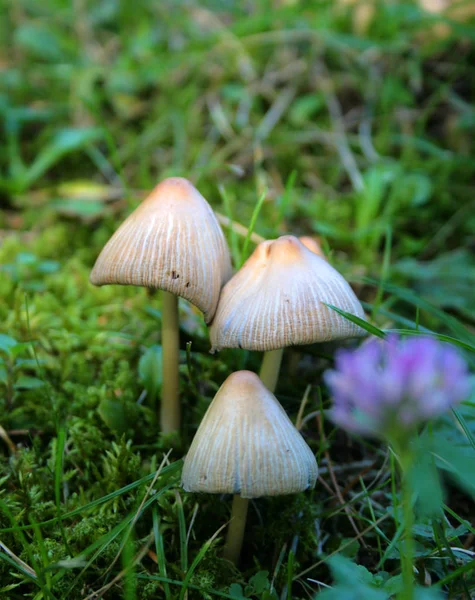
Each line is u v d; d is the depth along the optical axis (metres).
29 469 0.15
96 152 0.31
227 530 0.15
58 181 0.31
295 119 0.32
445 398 0.08
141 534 0.14
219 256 0.15
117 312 0.22
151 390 0.18
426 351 0.09
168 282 0.14
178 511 0.14
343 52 0.35
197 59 0.35
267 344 0.13
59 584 0.13
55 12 0.39
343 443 0.18
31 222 0.28
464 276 0.26
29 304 0.22
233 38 0.35
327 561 0.14
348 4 0.36
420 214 0.29
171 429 0.17
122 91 0.35
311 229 0.28
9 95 0.35
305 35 0.35
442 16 0.31
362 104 0.33
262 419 0.12
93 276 0.15
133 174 0.31
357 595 0.10
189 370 0.17
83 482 0.16
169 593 0.12
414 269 0.26
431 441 0.12
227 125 0.32
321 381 0.19
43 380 0.17
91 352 0.20
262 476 0.12
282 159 0.31
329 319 0.13
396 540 0.13
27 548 0.12
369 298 0.24
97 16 0.40
